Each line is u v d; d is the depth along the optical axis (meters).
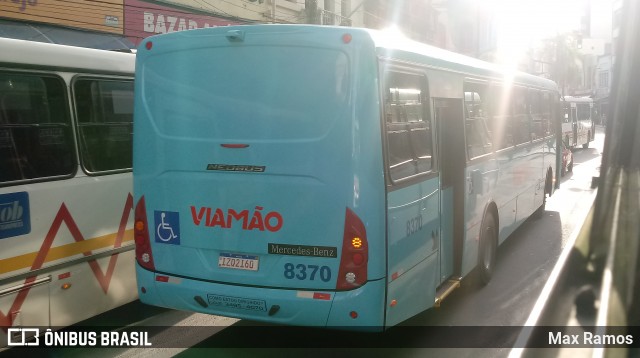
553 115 12.23
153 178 5.00
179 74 4.89
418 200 5.06
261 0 20.36
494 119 7.55
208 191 4.76
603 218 9.52
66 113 5.47
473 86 6.64
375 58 4.35
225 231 4.70
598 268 7.02
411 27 33.72
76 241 5.46
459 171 6.17
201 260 4.82
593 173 19.73
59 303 5.32
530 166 10.02
